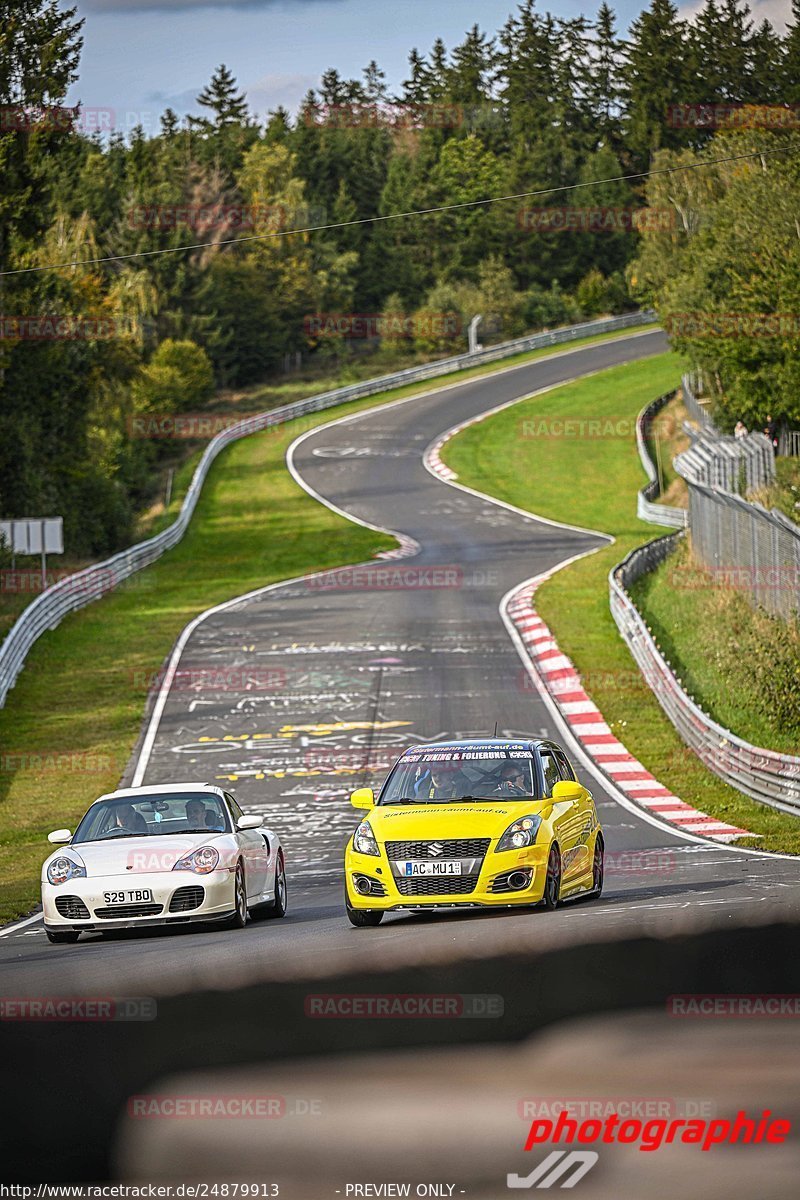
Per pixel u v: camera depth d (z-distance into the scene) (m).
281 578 195.12
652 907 46.81
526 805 49.19
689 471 193.12
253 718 119.19
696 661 130.00
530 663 136.88
